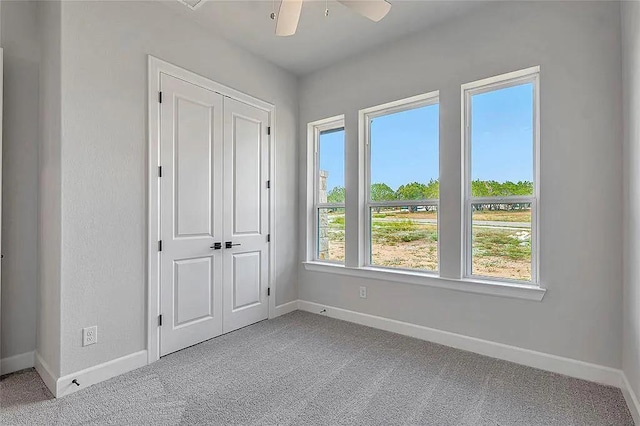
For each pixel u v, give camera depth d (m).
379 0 2.03
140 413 1.83
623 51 2.00
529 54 2.38
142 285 2.41
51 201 2.13
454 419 1.78
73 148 2.07
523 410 1.85
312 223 3.83
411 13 2.65
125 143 2.32
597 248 2.13
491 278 2.65
